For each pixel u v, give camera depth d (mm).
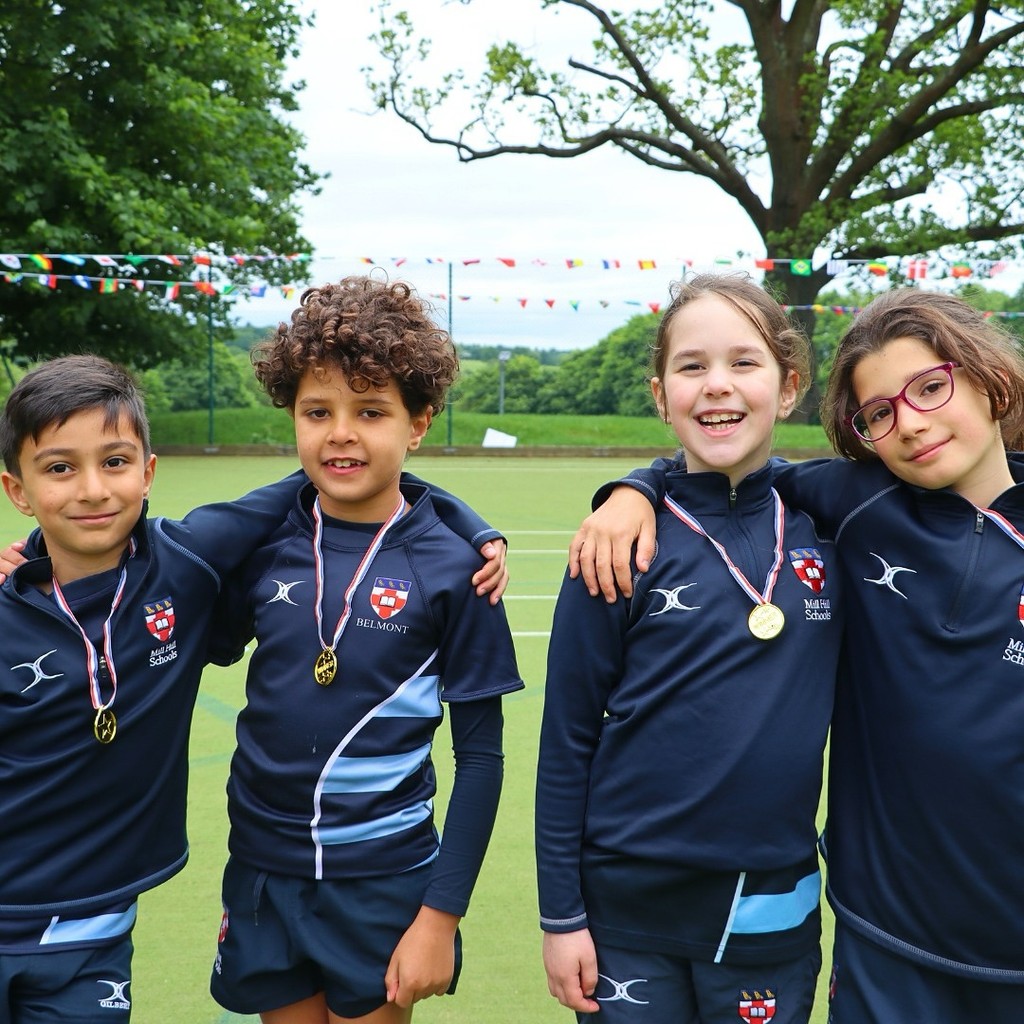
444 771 3715
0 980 1804
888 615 1778
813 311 19703
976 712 1678
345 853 1863
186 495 11898
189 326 18609
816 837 1846
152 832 1936
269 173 20203
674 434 2090
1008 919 1679
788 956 1792
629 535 1842
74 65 17516
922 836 1715
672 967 1813
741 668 1771
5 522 9516
